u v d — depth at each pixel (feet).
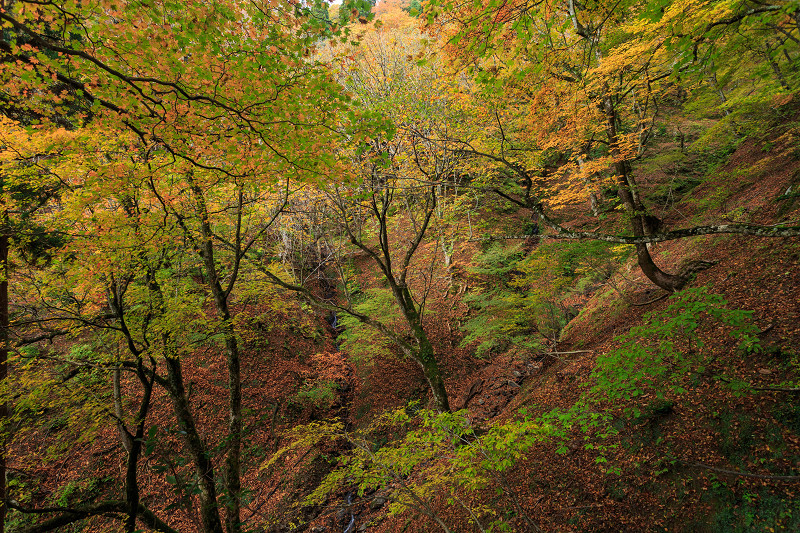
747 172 38.70
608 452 18.76
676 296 15.10
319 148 14.33
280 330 53.01
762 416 14.49
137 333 21.40
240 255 25.95
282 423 40.57
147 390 17.12
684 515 14.20
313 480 34.17
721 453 14.78
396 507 16.80
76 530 28.30
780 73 25.90
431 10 12.37
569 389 27.40
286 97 12.77
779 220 27.61
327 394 43.37
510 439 12.89
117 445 33.81
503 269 49.83
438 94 29.68
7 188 18.01
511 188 61.31
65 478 30.63
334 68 14.25
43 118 14.33
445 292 57.98
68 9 9.82
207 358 44.16
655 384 19.70
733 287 23.11
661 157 40.04
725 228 9.82
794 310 17.60
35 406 21.39
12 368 26.50
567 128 26.35
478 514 17.99
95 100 12.10
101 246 17.57
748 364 16.90
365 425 41.83
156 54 11.08
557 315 44.88
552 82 23.34
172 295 27.02
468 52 14.11
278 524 30.01
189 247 26.25
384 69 36.29
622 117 37.42
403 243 67.82
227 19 10.62
